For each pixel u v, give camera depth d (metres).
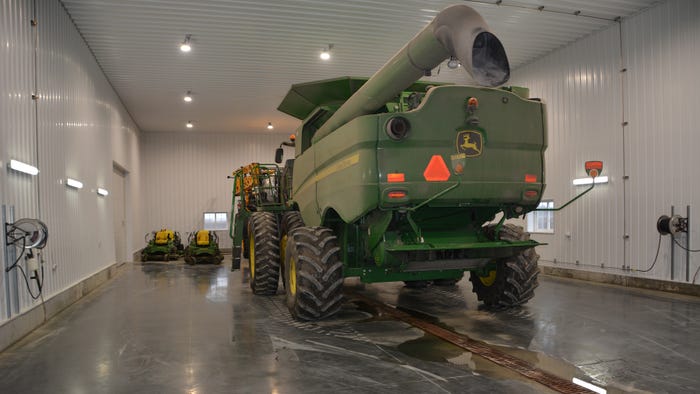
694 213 7.29
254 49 9.71
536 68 10.66
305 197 6.45
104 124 10.57
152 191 18.14
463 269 5.44
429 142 4.62
